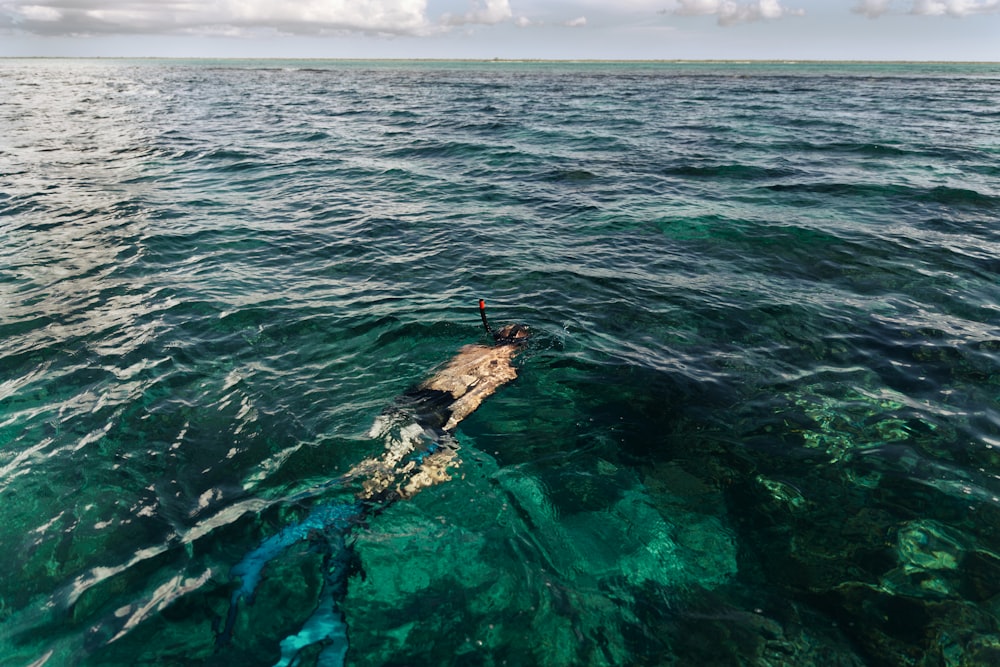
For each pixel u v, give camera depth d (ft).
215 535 13.46
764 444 16.84
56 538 13.20
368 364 20.95
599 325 24.17
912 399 18.56
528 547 13.28
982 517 13.85
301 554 12.95
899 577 12.40
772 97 126.00
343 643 10.98
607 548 13.34
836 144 63.82
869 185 45.19
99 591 11.96
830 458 16.15
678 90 149.28
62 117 90.38
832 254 31.55
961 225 35.55
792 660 10.74
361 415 17.83
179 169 54.44
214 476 15.33
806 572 12.66
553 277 29.30
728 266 30.55
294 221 38.55
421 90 154.30
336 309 25.38
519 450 16.60
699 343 22.62
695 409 18.57
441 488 14.98
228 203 42.57
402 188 48.03
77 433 16.75
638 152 61.72
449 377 19.67
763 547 13.37
